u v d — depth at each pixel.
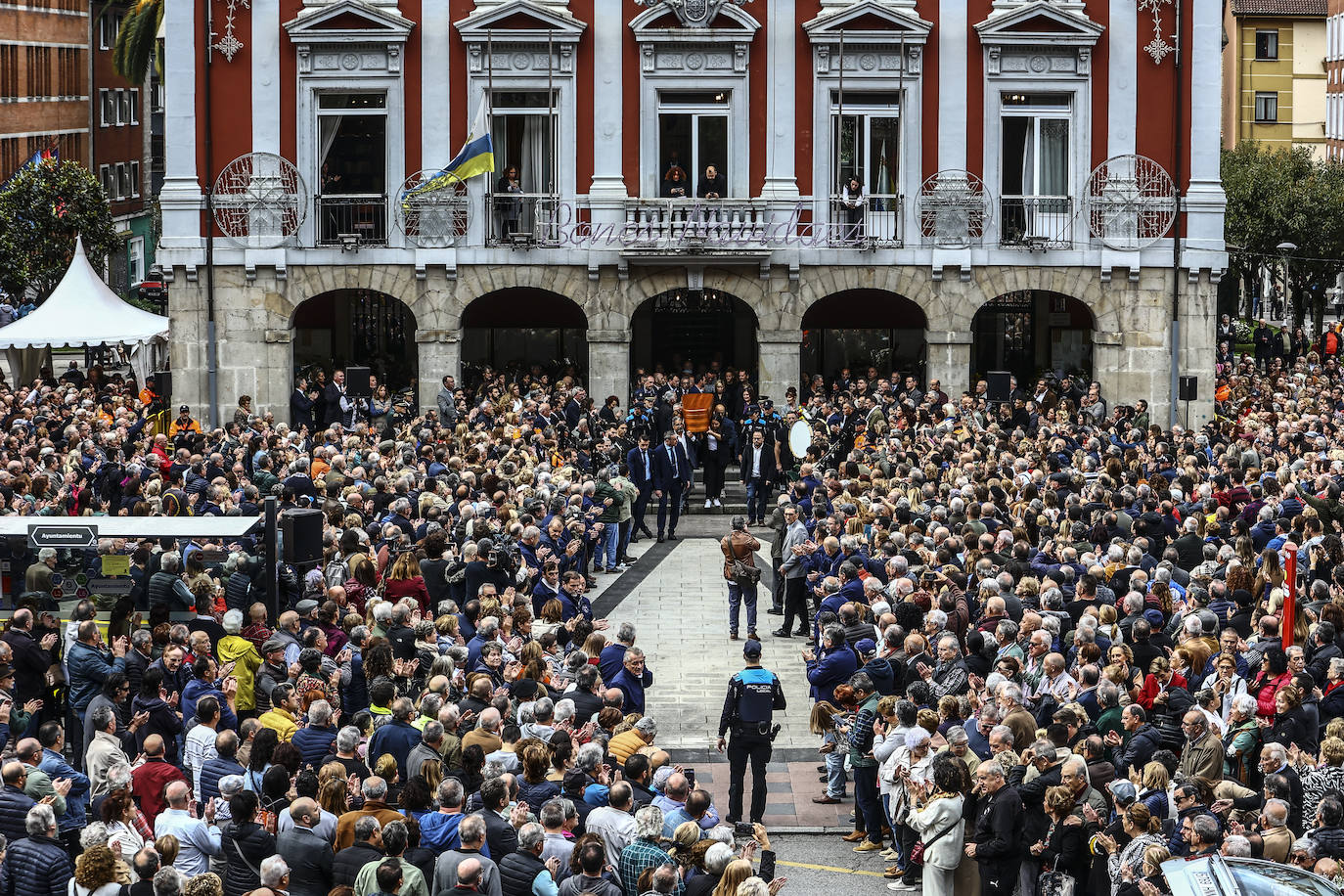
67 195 61.53
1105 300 37.91
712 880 12.65
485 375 38.12
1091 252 37.69
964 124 37.75
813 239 37.81
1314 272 73.00
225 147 37.50
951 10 37.56
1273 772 14.56
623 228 37.50
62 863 12.86
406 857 12.99
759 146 37.78
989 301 39.84
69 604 18.91
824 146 37.72
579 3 37.53
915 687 16.16
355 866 12.77
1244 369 48.06
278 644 17.22
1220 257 37.72
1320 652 17.78
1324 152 95.00
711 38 37.38
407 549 20.95
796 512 25.66
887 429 33.06
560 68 37.50
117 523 19.36
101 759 14.86
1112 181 37.69
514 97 37.72
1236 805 13.77
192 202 37.41
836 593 20.95
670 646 25.42
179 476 26.22
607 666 18.55
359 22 37.19
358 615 18.88
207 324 37.53
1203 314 38.00
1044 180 38.12
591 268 37.59
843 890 16.41
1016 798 14.26
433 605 21.72
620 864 13.28
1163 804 13.87
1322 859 12.70
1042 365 41.25
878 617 19.27
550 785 14.45
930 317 37.94
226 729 15.55
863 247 37.56
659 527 32.69
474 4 37.41
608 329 37.84
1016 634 17.75
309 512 19.84
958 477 26.05
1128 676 16.61
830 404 35.72
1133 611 18.30
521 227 37.81
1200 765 15.09
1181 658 17.16
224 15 37.25
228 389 37.72
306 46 37.25
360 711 15.78
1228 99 95.94
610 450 31.03
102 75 76.38
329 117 37.66
